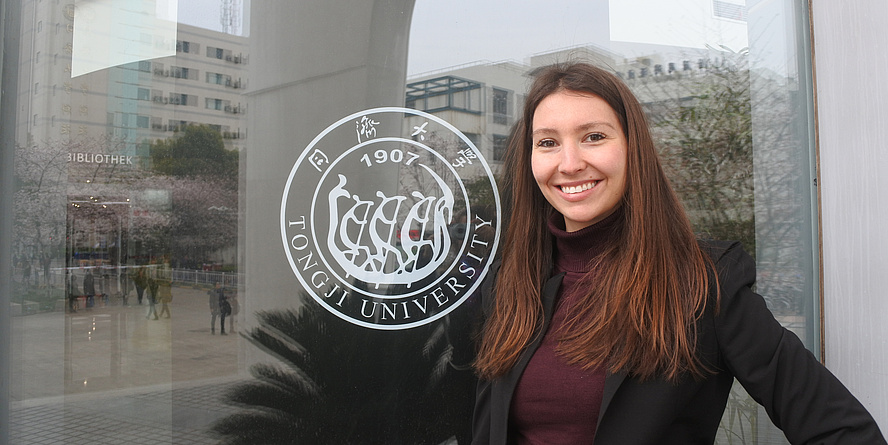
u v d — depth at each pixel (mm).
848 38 1622
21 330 1594
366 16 1822
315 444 1775
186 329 1707
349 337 1791
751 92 1874
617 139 1214
